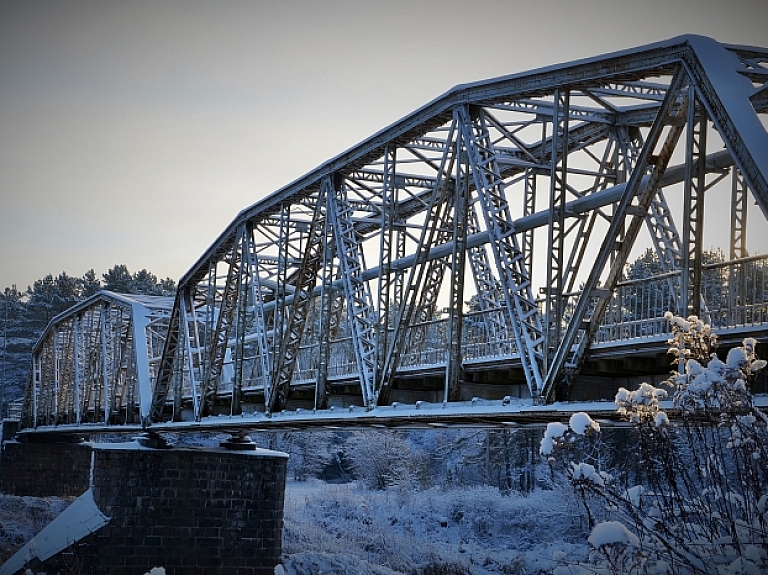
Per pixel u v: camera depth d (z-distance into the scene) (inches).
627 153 916.0
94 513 1518.2
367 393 1042.1
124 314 2372.0
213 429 1485.0
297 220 1397.6
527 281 874.8
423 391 1055.6
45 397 2923.2
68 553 1471.5
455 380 898.1
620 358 752.3
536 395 788.0
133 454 1534.2
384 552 1780.3
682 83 709.9
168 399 1840.6
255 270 1409.9
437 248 1077.1
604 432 1721.2
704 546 500.7
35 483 2819.9
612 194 858.1
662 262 840.3
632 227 748.0
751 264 662.5
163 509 1523.1
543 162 914.1
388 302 1044.5
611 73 769.6
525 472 2443.4
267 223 1448.1
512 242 888.9
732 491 518.0
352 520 2085.4
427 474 2699.3
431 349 996.6
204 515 1531.7
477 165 903.1
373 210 1195.9
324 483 3253.0
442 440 2896.2
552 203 808.3
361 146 1133.1
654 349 701.3
